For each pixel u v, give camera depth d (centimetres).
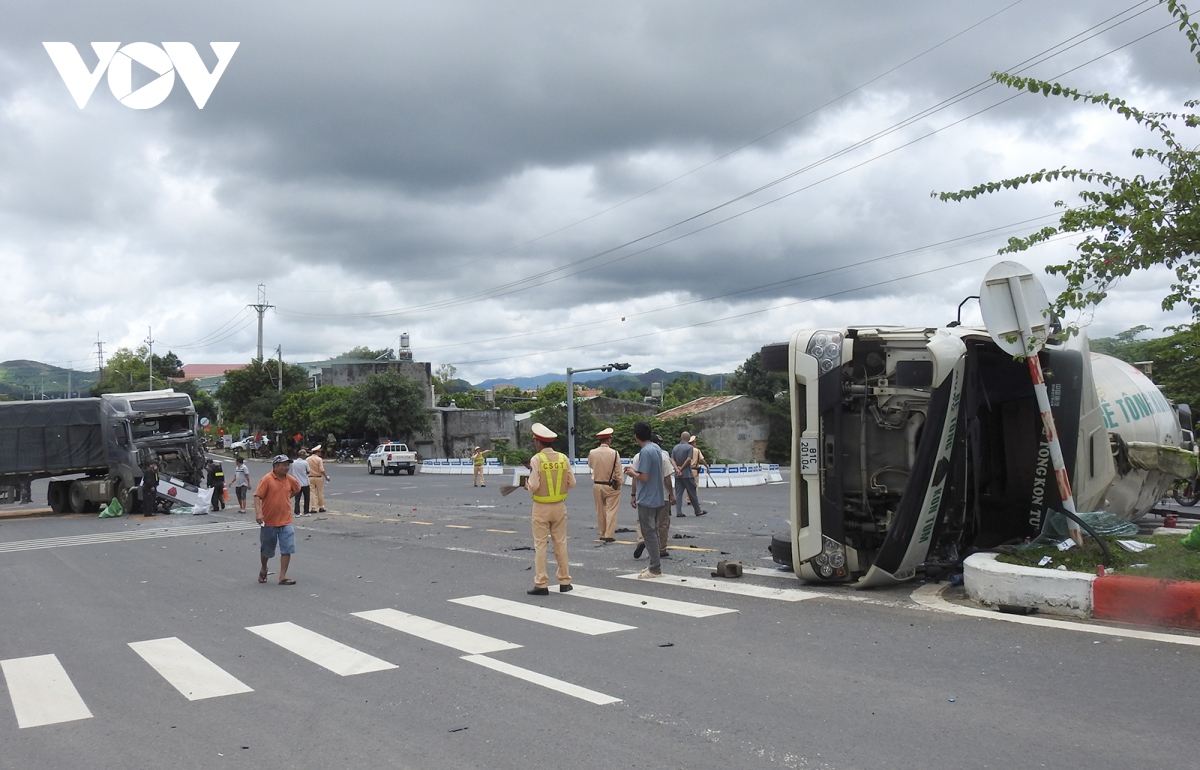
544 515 1025
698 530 1692
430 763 499
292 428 7569
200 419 3105
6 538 2170
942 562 1021
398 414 7112
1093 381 1054
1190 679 588
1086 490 1035
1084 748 480
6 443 2839
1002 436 1071
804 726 534
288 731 566
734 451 5778
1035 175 881
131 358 11350
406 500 2973
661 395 8988
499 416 7512
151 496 2677
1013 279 883
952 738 504
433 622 884
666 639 774
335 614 949
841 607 883
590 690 626
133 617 987
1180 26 807
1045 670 625
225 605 1038
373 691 647
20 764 523
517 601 984
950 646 705
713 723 547
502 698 616
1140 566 805
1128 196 820
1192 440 1474
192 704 634
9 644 868
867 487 1007
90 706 639
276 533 1191
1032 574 806
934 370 920
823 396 988
